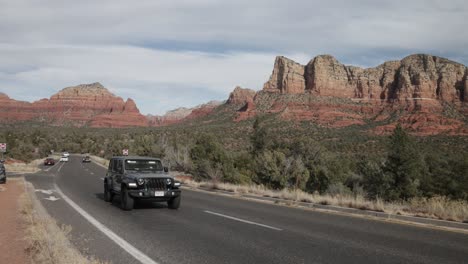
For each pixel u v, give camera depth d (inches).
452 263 266.5
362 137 4778.5
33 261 244.2
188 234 356.5
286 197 675.4
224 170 1273.4
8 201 554.9
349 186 1391.5
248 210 534.6
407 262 267.4
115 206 558.9
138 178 505.0
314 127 5905.5
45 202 586.2
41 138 5329.7
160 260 265.1
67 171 1669.5
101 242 317.7
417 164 1250.6
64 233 329.7
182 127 6840.6
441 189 1243.2
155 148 1918.1
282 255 282.0
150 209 531.8
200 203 617.3
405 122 6343.5
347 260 270.7
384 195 1192.8
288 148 1632.6
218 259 269.3
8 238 310.5
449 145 4143.7
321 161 1480.1
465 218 437.1
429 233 372.8
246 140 4119.1
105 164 2460.6
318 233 367.9
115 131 7677.2
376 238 346.6
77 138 6240.2
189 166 1598.2
